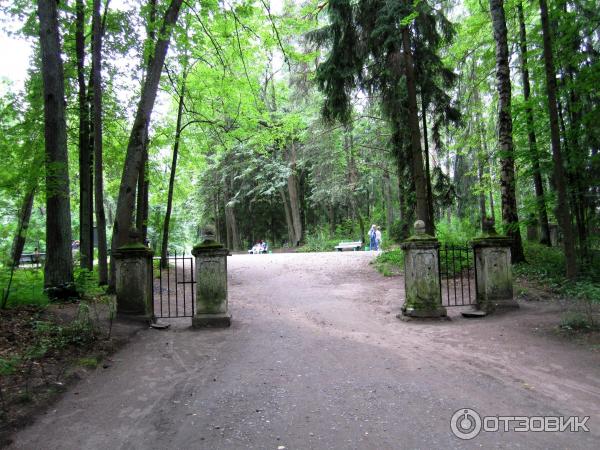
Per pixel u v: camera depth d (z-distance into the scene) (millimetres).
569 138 10539
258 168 31578
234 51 12820
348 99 13586
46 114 8719
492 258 8398
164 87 14086
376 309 9266
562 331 6402
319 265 16500
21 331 6117
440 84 14523
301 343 6430
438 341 6414
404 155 14734
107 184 17797
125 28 11648
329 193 27859
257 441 3344
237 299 10852
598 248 11781
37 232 8062
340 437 3381
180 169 19422
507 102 11875
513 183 12125
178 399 4293
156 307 9914
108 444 3361
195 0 11312
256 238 41875
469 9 16969
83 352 5652
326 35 12859
